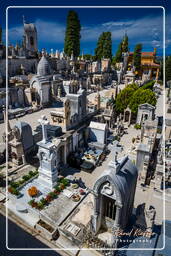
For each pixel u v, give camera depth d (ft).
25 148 96.17
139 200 75.20
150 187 81.97
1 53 187.32
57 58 256.73
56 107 170.40
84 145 115.24
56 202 71.00
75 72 257.34
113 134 131.54
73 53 310.86
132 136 135.33
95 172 91.45
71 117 106.63
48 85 171.73
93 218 53.42
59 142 87.20
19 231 61.21
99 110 152.87
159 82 344.08
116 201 46.62
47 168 77.51
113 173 46.52
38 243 57.47
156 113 183.11
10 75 193.47
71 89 210.59
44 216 64.03
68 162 96.63
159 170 78.07
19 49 221.66
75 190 77.41
